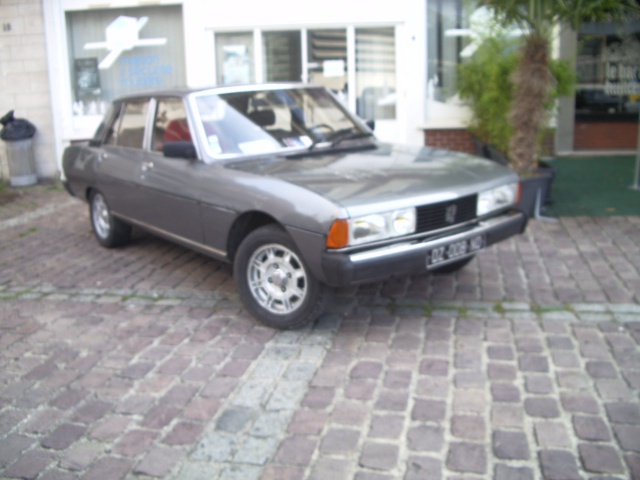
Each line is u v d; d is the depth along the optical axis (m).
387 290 5.63
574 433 3.48
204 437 3.60
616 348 4.41
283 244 4.70
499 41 9.48
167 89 6.24
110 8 11.60
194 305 5.53
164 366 4.45
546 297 5.36
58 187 11.34
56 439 3.64
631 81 11.41
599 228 7.27
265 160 5.40
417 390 3.98
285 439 3.54
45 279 6.38
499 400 3.83
